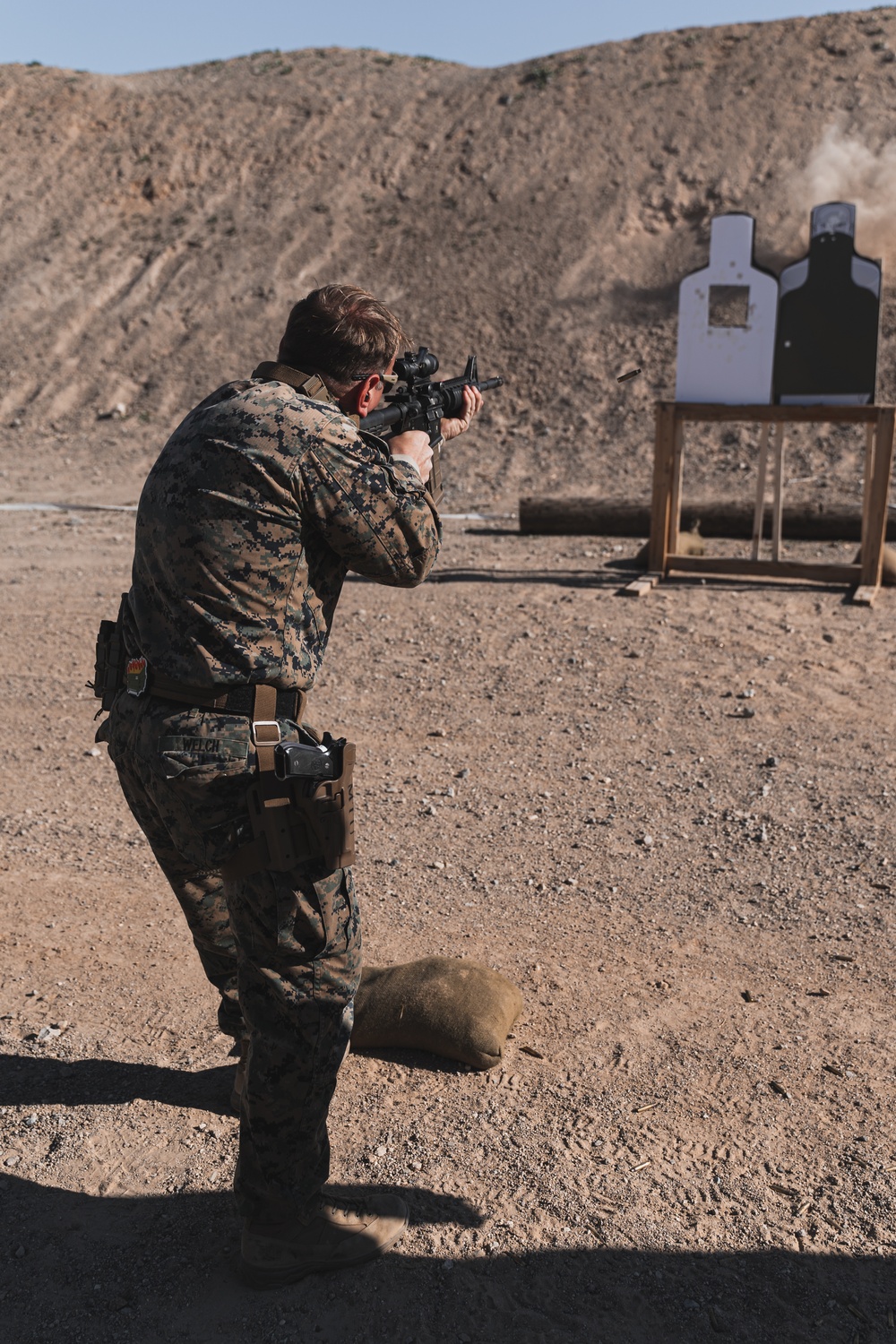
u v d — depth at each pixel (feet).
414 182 72.69
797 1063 8.84
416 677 20.20
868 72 70.69
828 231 24.93
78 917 11.50
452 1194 7.38
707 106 70.95
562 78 77.25
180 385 62.44
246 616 6.06
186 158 78.54
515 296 61.67
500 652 21.54
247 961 6.27
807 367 25.67
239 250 70.54
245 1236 6.63
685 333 26.53
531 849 13.23
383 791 15.08
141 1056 9.02
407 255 66.69
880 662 20.58
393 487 6.34
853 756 16.05
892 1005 9.68
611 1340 6.22
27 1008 9.72
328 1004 6.31
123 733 6.37
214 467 6.05
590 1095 8.45
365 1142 7.93
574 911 11.58
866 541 25.86
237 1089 7.97
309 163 76.23
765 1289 6.59
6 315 68.85
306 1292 6.57
